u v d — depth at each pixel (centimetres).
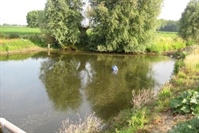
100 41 3853
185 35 4853
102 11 3541
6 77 2006
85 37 4031
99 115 1194
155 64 2780
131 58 3300
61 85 1795
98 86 1773
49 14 3691
